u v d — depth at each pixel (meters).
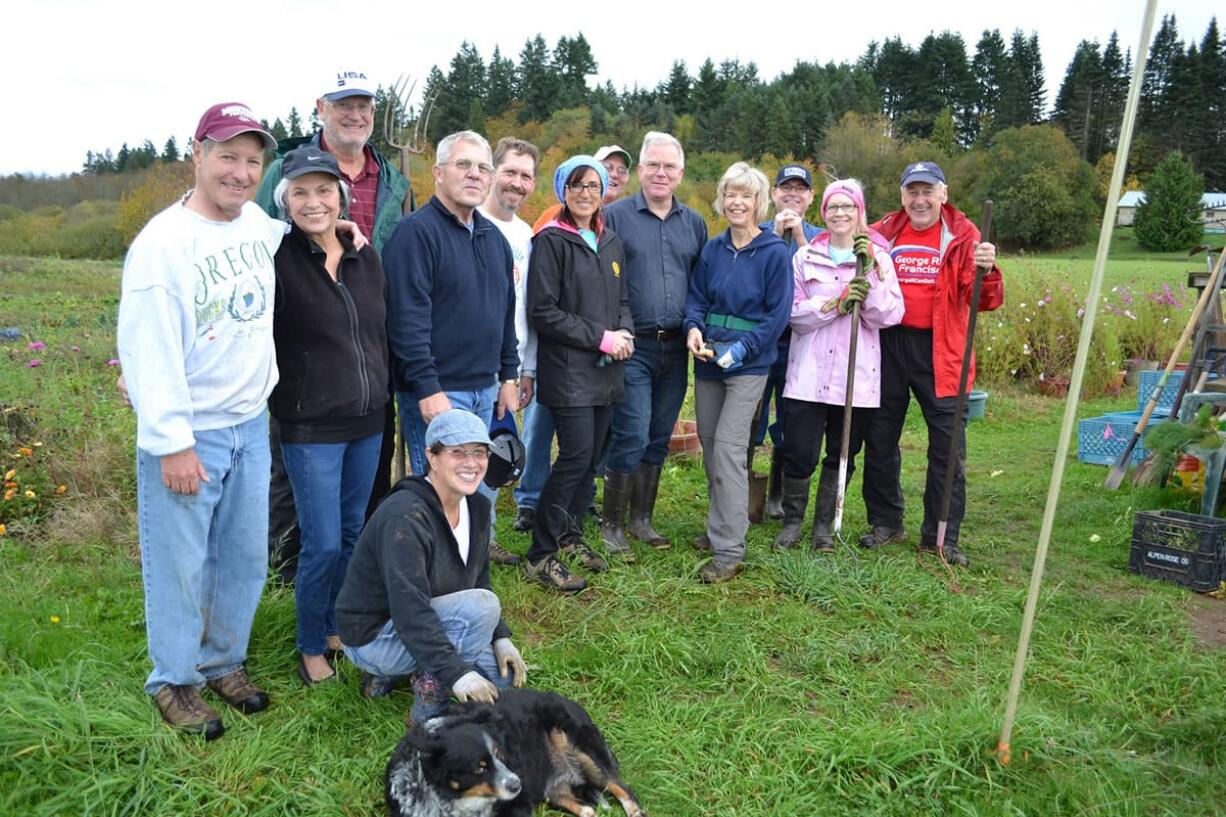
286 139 4.92
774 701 3.91
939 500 5.68
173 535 3.25
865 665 4.30
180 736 3.31
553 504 4.93
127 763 3.10
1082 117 77.00
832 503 5.69
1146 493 6.95
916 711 3.90
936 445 5.64
